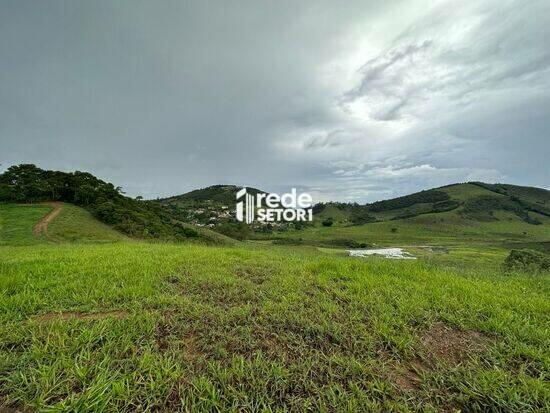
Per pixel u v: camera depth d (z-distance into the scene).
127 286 4.61
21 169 58.81
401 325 3.46
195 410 2.08
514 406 2.20
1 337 2.91
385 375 2.54
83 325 3.18
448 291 4.84
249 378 2.41
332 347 2.98
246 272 6.01
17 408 2.08
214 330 3.22
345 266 6.39
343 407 2.17
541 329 3.44
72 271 5.59
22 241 31.31
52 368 2.38
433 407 2.19
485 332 3.44
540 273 8.28
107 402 2.09
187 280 5.16
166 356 2.66
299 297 4.30
